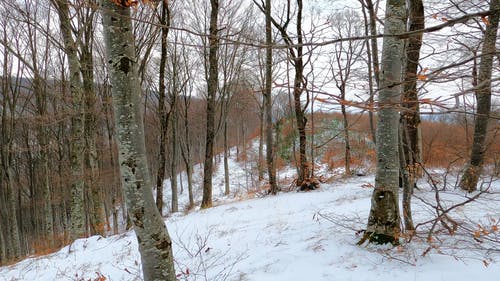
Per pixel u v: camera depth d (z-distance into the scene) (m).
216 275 4.29
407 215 4.21
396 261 3.73
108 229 15.41
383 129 4.21
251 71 16.53
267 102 11.02
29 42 13.54
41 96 14.56
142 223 2.97
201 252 5.39
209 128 10.97
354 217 5.47
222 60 18.09
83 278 5.39
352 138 16.58
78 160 9.41
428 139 10.61
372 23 6.82
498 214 4.76
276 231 5.57
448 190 6.84
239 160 31.83
